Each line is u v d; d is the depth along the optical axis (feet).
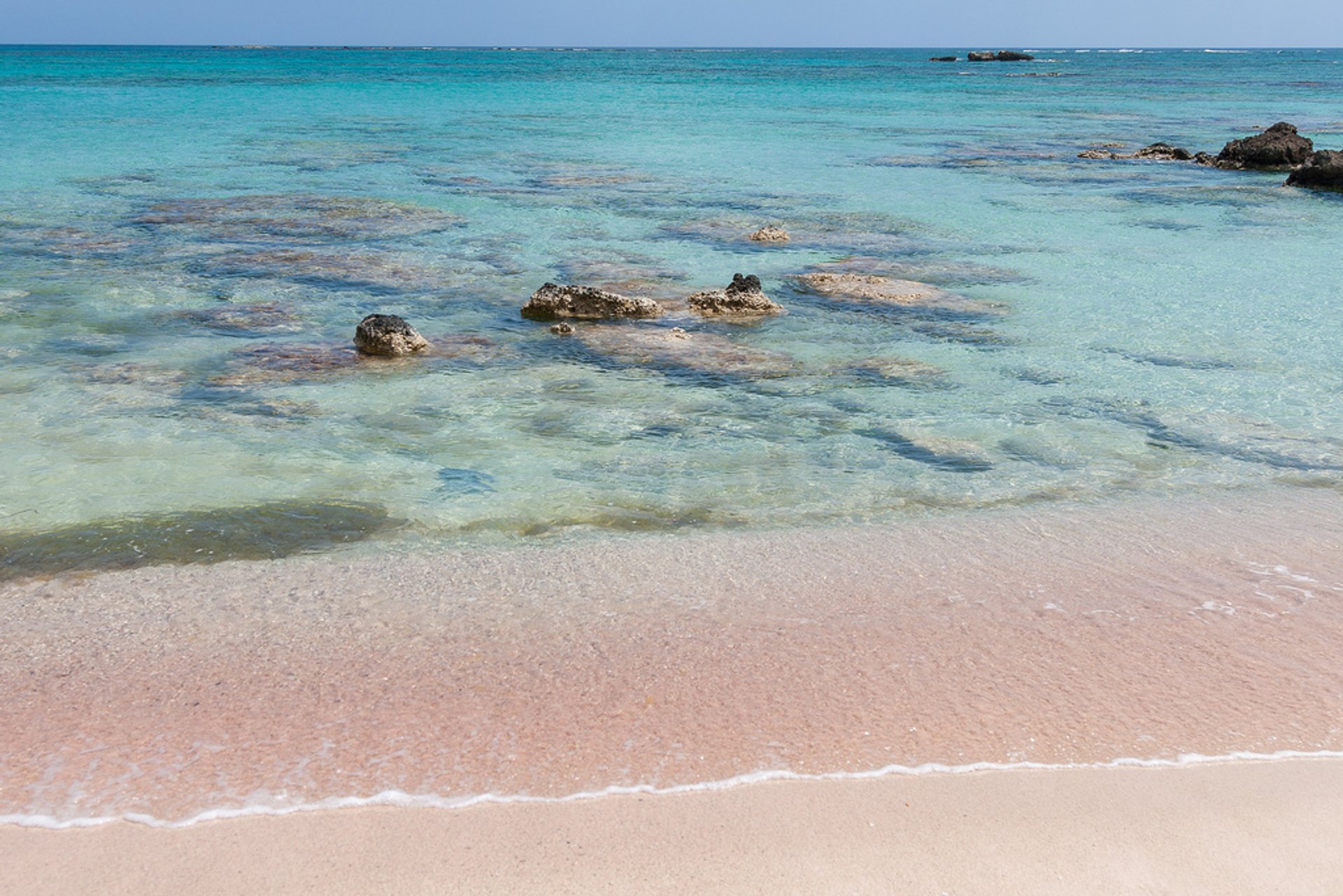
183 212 75.46
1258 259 64.69
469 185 93.20
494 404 36.45
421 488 28.73
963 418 35.63
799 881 13.19
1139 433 34.30
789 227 75.31
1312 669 19.10
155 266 57.77
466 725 16.71
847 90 269.23
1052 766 15.78
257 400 36.19
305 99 210.59
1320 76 376.48
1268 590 22.66
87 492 27.73
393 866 13.39
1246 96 254.88
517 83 299.17
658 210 82.12
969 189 96.07
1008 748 16.22
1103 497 28.84
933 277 59.36
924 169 111.24
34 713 17.11
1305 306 52.13
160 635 20.04
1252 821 14.56
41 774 15.35
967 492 29.12
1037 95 253.24
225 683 18.10
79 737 16.39
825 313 50.96
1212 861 13.73
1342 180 95.35
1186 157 121.80
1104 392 38.60
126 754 15.90
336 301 51.39
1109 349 44.52
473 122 160.86
